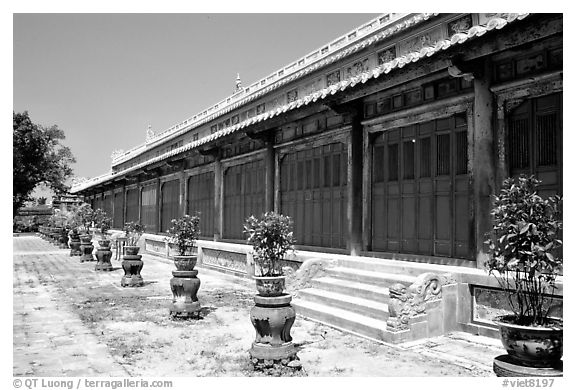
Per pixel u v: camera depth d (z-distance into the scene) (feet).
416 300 27.37
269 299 22.57
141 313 36.70
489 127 29.22
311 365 23.58
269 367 22.53
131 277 51.42
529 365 17.99
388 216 37.76
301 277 37.24
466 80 30.53
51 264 75.15
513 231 18.13
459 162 32.01
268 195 51.70
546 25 23.66
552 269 18.10
